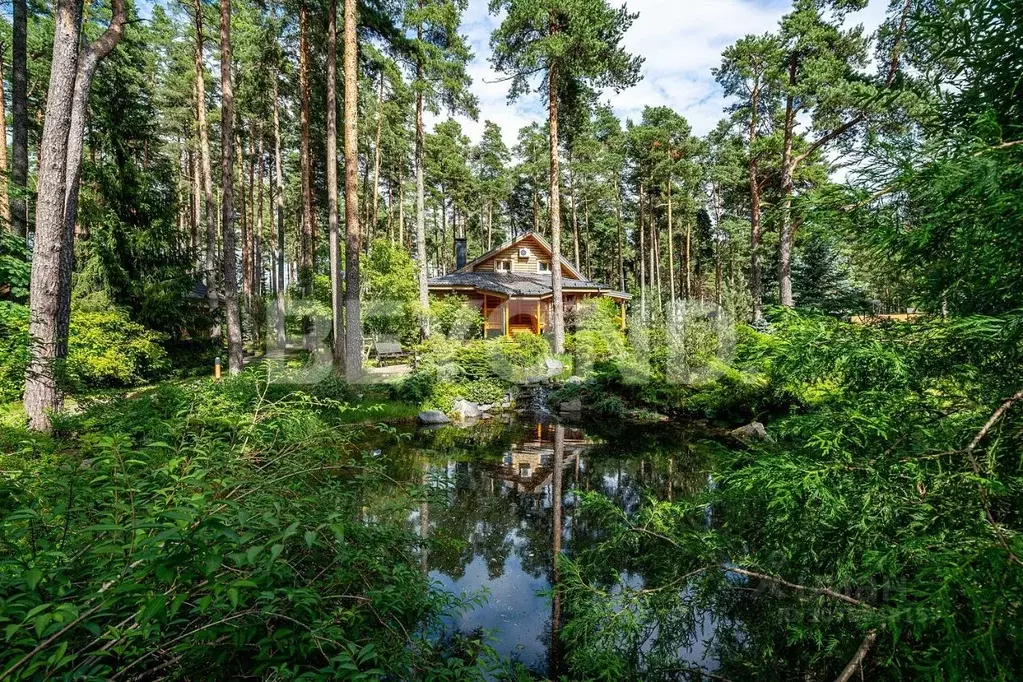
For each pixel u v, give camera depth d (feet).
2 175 33.47
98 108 46.91
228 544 4.93
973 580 4.29
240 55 63.21
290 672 5.34
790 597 8.33
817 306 6.70
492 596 13.71
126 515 5.86
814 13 48.03
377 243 61.72
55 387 13.26
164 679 5.84
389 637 7.70
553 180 58.29
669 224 100.01
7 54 49.39
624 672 8.52
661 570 10.14
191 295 61.57
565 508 20.70
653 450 31.27
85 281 42.01
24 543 5.43
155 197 48.67
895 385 5.73
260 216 93.97
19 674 3.86
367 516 11.96
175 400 17.58
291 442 9.99
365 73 56.08
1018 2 5.41
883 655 6.36
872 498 5.62
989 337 5.07
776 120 55.62
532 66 53.11
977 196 5.04
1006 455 5.46
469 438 34.14
